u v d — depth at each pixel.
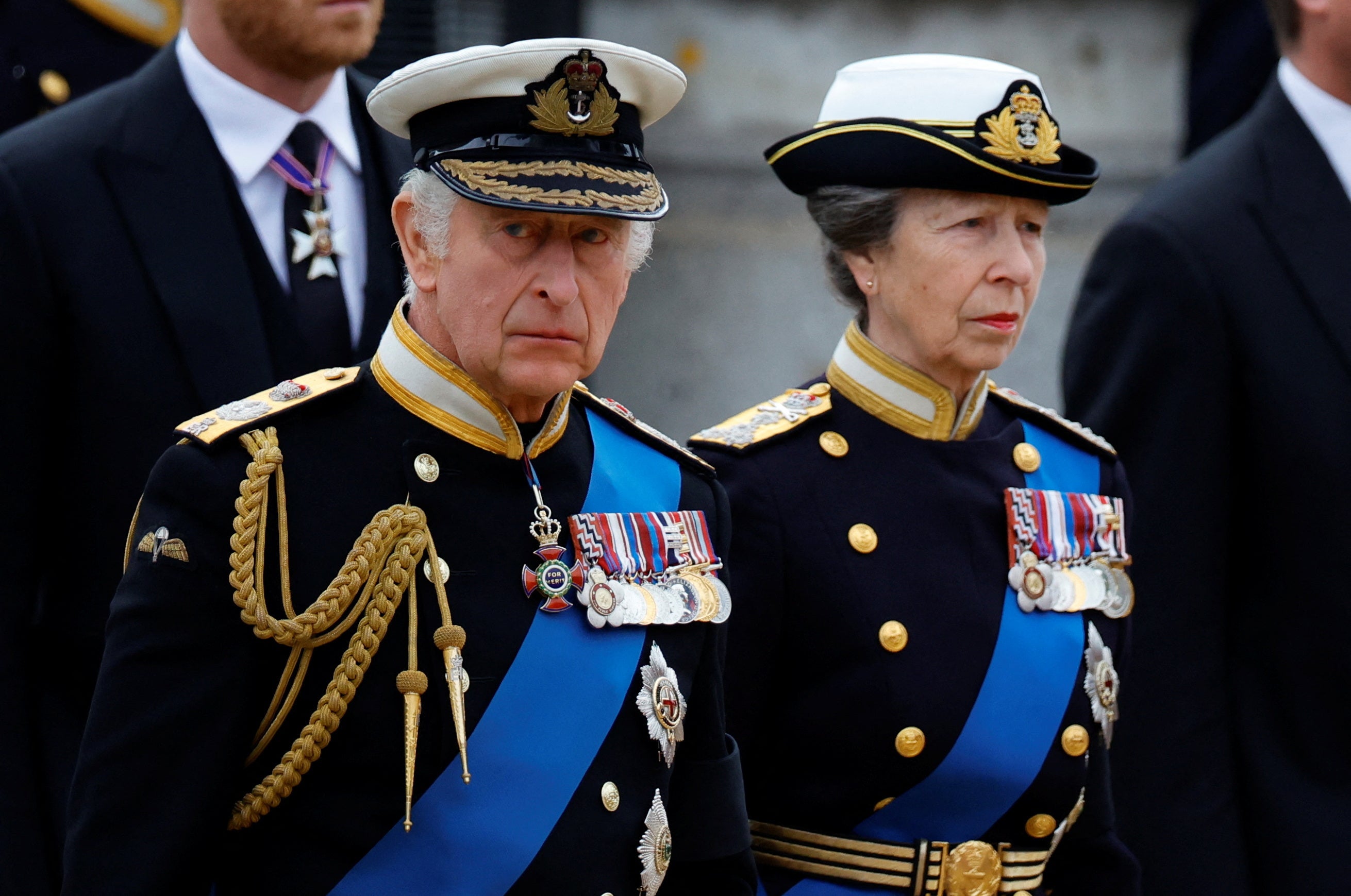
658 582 9.22
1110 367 13.59
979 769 10.76
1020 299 10.90
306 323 12.13
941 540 11.08
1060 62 23.84
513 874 8.41
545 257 8.38
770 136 23.17
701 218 22.95
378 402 8.97
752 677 10.76
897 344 11.33
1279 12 13.94
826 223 11.30
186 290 11.63
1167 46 23.86
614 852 8.73
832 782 10.80
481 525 8.82
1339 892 12.73
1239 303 13.23
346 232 12.51
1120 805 13.25
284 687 8.45
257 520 8.40
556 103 8.45
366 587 8.49
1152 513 13.23
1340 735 13.00
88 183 11.68
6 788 11.05
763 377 22.89
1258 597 13.31
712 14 23.03
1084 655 11.27
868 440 11.31
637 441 9.88
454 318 8.55
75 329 11.44
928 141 10.62
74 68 16.75
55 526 11.62
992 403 12.06
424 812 8.43
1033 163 10.73
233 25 11.89
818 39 23.23
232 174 12.12
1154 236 13.48
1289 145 13.74
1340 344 13.13
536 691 8.66
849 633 10.77
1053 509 11.38
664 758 8.99
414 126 8.80
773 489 10.98
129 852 8.14
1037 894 11.12
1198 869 12.95
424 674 8.50
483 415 8.88
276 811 8.59
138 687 8.27
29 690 11.38
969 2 23.52
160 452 11.42
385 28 21.02
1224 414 13.21
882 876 10.72
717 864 9.55
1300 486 13.02
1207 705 13.08
